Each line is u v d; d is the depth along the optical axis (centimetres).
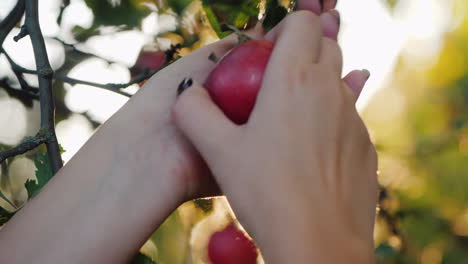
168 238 70
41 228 48
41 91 54
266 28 54
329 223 40
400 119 134
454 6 138
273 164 41
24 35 56
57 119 87
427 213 106
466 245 112
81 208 48
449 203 118
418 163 119
